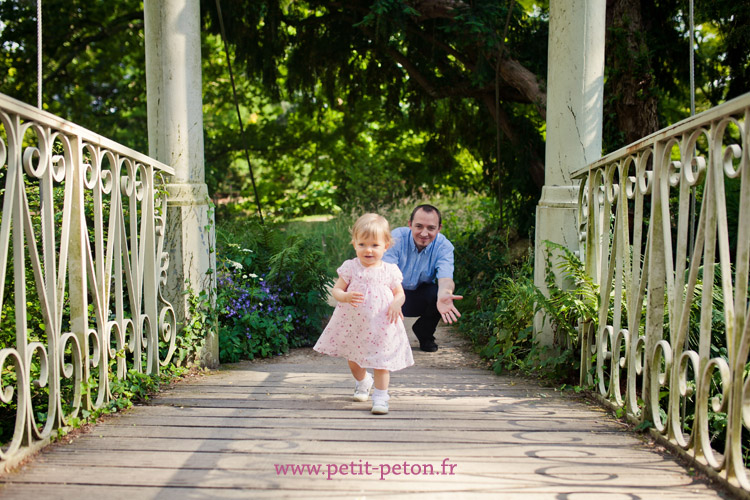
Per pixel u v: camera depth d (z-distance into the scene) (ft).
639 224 9.04
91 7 33.65
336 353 9.78
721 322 11.23
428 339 15.01
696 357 7.27
